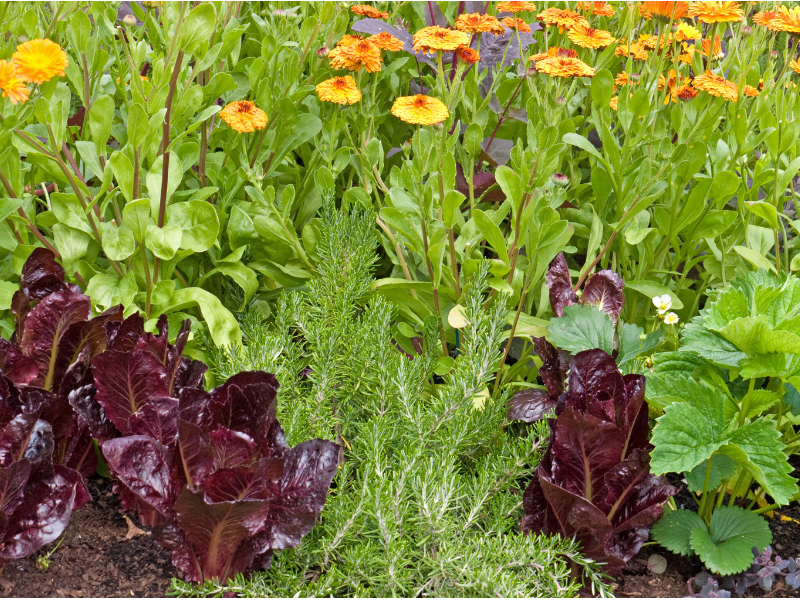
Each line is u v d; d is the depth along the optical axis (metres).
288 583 1.42
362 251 2.16
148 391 1.53
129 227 1.91
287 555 1.50
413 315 2.30
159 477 1.39
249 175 2.20
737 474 1.86
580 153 2.73
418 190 1.98
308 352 2.15
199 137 2.51
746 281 1.95
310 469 1.46
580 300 2.01
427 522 1.49
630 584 1.62
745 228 2.39
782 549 1.75
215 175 2.36
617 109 2.30
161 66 1.92
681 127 2.30
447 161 1.93
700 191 2.22
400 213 2.06
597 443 1.53
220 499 1.34
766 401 1.70
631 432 1.61
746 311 1.76
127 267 2.05
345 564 1.49
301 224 2.60
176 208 2.04
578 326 1.84
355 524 1.52
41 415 1.54
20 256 1.95
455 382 1.80
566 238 2.09
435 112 1.98
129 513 1.68
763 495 1.88
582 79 2.66
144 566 1.52
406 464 1.58
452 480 1.52
